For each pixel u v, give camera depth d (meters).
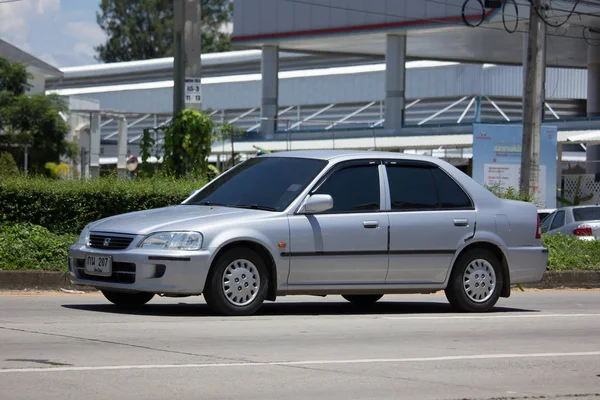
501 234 24.91
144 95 149.88
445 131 86.88
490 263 24.91
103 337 18.42
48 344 17.45
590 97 97.38
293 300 27.80
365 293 23.44
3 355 16.25
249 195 23.03
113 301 23.98
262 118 93.81
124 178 36.22
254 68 154.00
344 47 100.38
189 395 13.55
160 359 16.23
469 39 94.50
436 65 121.00
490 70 117.81
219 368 15.63
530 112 46.12
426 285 23.98
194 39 41.31
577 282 36.22
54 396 13.22
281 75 137.25
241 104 141.38
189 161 41.44
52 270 29.03
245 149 91.50
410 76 122.75
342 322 21.98
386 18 88.62
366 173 23.44
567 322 23.53
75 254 22.06
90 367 15.33
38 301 25.09
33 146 103.25
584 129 80.25
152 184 34.75
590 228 45.25
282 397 13.66
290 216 22.16
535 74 46.12
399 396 14.03
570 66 114.25
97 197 33.88
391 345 18.77
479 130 59.16
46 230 32.06
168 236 21.00
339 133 92.88
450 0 84.31
